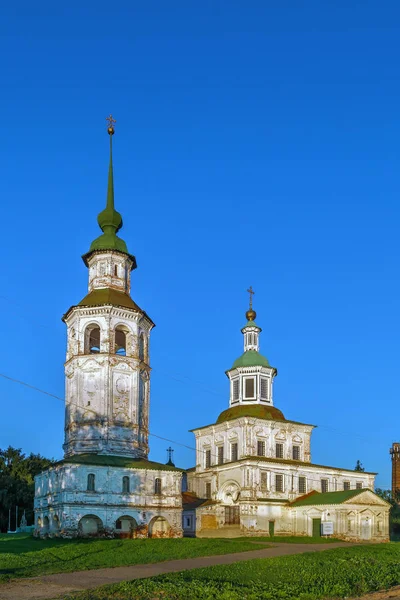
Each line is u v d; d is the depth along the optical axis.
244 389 92.50
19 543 60.69
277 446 87.62
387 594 32.19
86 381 75.44
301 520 80.75
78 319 77.38
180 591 30.05
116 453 73.06
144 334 80.56
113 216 84.12
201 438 93.31
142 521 70.19
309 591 31.31
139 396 77.31
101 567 42.12
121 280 81.69
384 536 78.69
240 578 35.12
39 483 76.56
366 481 91.31
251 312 97.06
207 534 82.75
